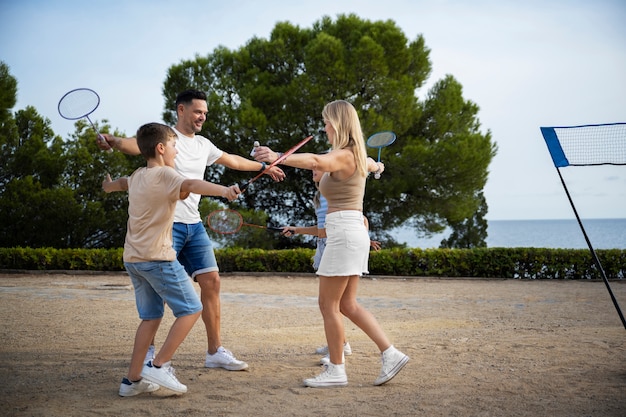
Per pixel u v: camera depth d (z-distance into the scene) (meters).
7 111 17.81
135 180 4.05
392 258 15.09
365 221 4.49
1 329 7.05
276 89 18.94
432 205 18.78
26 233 17.91
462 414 3.71
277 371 4.86
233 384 4.43
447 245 23.97
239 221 5.17
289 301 10.37
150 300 4.12
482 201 23.70
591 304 10.19
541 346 5.75
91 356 5.46
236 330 7.29
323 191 4.40
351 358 5.39
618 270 14.77
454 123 19.42
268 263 15.33
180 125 4.98
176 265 4.05
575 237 83.38
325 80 18.11
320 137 18.91
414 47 19.56
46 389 4.26
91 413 3.73
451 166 17.81
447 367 4.95
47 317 8.08
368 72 18.02
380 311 9.27
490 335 6.63
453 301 10.57
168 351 4.04
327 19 20.66
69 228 18.23
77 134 19.28
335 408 3.83
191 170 4.90
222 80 19.28
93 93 4.75
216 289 4.91
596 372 4.71
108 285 12.47
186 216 4.80
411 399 4.02
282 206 20.75
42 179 18.81
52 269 15.39
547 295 11.53
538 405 3.88
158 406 3.88
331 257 4.27
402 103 18.08
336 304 4.37
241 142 18.59
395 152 19.05
